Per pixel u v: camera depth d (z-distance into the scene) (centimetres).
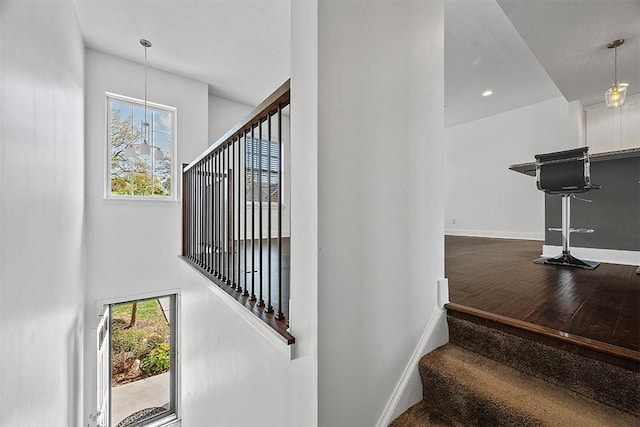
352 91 101
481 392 99
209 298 231
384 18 112
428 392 116
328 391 92
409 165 121
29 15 161
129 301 390
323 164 92
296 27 102
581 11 230
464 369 113
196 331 270
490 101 486
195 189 297
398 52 118
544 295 157
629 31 253
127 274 389
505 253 339
